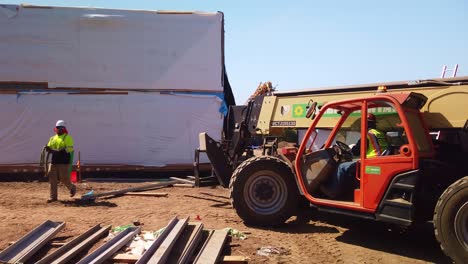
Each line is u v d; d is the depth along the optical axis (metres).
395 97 5.98
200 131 15.26
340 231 7.14
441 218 5.30
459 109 6.20
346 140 8.65
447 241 5.25
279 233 6.88
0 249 5.71
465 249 5.12
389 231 7.26
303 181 6.93
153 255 5.01
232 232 6.52
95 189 11.58
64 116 14.59
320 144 8.70
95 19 14.73
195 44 15.23
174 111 15.13
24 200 9.55
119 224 7.20
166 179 14.09
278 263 5.41
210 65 15.31
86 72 14.77
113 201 9.62
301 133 8.88
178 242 5.80
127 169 14.81
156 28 15.06
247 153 9.32
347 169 6.73
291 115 8.18
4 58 14.43
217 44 15.32
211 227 7.06
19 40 14.48
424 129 6.34
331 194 6.79
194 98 15.25
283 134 8.77
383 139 6.34
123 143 14.91
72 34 14.68
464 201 5.15
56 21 14.61
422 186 5.89
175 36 15.14
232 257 5.41
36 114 14.45
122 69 14.92
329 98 7.71
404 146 5.83
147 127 15.01
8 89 14.38
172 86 15.14
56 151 9.51
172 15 15.13
